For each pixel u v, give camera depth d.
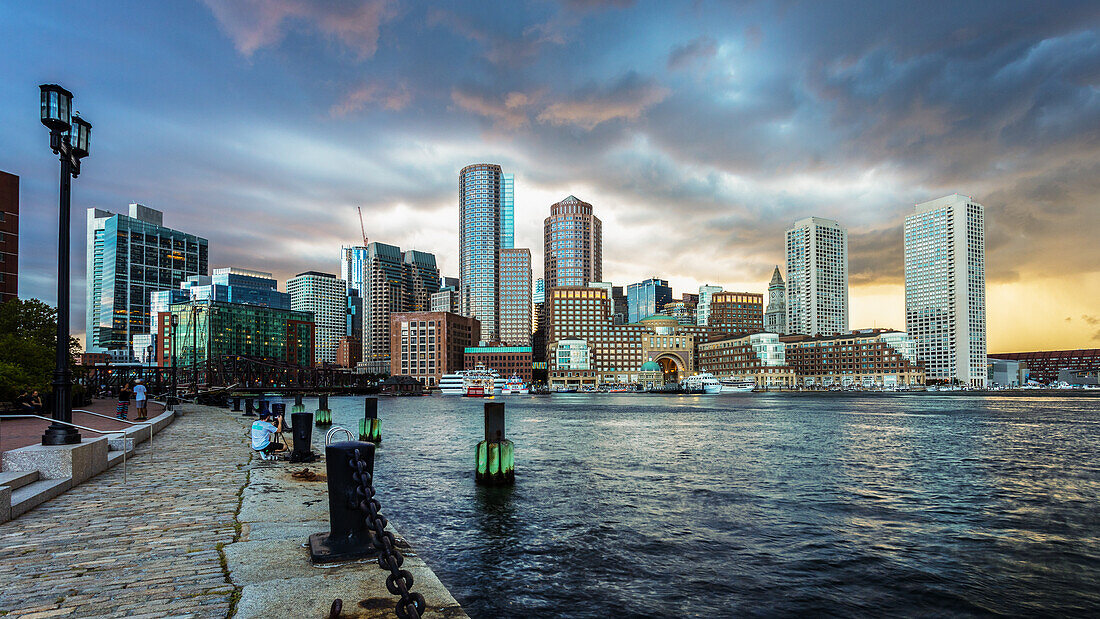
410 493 25.08
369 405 44.47
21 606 6.32
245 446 23.33
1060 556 17.41
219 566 7.66
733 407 131.12
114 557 8.09
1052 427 70.69
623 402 164.62
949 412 109.75
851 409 121.50
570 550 17.28
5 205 93.94
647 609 13.17
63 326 15.22
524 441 49.81
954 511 23.23
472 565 15.90
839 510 23.14
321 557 7.71
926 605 13.72
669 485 28.09
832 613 13.19
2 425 26.98
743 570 15.81
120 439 19.30
